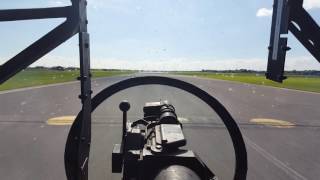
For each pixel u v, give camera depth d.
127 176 2.30
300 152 10.78
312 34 2.06
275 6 2.30
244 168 2.26
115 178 7.62
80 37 2.13
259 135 13.69
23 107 22.19
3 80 2.00
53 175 8.03
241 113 20.98
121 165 2.87
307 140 12.78
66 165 2.15
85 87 2.21
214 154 10.16
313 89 54.09
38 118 17.31
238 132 2.25
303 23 2.06
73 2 2.07
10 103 24.66
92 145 10.91
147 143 2.66
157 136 2.60
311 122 17.56
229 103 27.67
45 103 24.72
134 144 2.67
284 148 11.34
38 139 12.09
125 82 2.35
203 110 21.22
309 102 29.97
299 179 8.08
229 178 8.00
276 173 8.50
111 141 11.52
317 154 10.55
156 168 2.18
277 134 13.96
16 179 7.76
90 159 9.21
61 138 12.29
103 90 2.38
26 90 38.34
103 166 8.55
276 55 2.21
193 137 12.65
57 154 9.98
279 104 27.64
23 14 2.06
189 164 2.18
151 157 2.19
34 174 8.10
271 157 10.09
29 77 87.62
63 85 50.38
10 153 10.07
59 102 25.55
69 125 15.13
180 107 22.88
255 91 45.38
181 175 1.96
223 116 2.26
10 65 2.03
